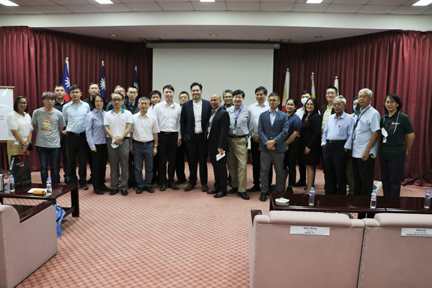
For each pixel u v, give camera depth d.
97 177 4.76
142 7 5.97
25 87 6.53
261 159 4.54
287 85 7.68
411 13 5.91
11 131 4.74
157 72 7.95
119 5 5.86
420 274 2.09
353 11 5.94
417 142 6.07
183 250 2.97
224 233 3.39
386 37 6.27
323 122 5.07
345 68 7.05
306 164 4.66
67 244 3.07
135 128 4.74
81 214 3.92
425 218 2.06
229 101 4.52
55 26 6.41
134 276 2.49
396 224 2.03
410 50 6.02
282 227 2.04
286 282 2.09
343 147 4.10
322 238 2.05
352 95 6.93
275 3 5.62
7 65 6.45
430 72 5.98
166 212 4.03
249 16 6.14
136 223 3.65
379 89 6.41
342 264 2.07
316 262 2.07
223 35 7.05
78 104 4.79
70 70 7.06
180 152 5.42
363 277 2.08
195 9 6.06
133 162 5.09
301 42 7.61
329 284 2.10
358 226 2.04
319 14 6.09
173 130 4.96
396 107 3.89
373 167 3.84
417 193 5.38
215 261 2.76
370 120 3.76
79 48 7.17
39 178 5.93
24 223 2.39
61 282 2.39
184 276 2.50
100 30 6.72
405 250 2.06
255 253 2.07
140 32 6.89
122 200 4.50
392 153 3.88
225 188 4.74
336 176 4.30
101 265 2.66
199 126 4.86
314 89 7.54
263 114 4.50
